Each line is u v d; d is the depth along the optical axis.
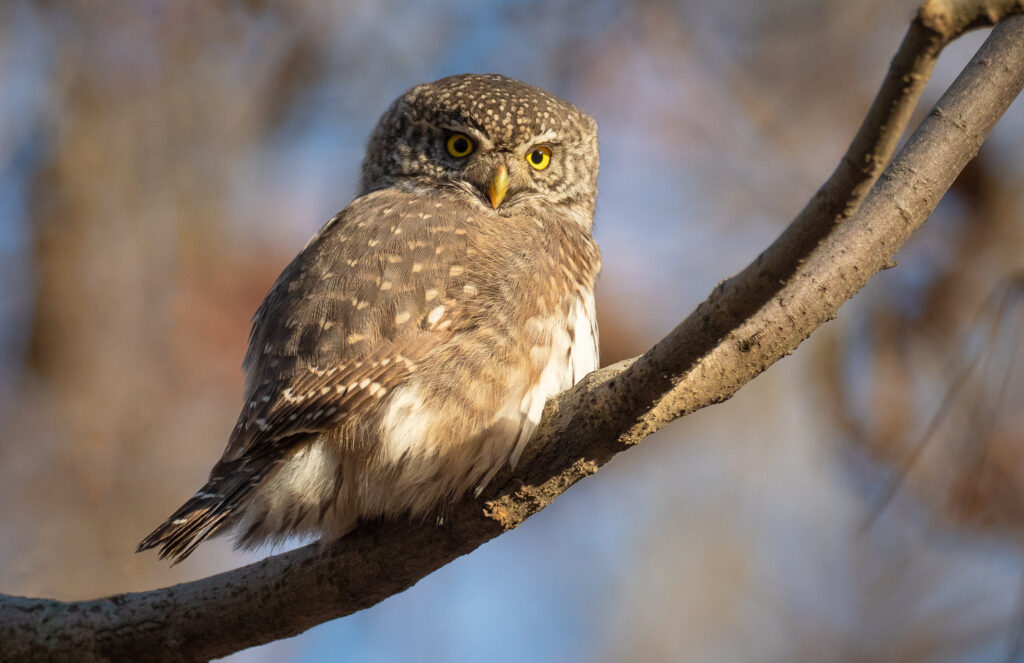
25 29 14.45
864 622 14.50
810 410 14.70
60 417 13.05
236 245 13.84
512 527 7.18
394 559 7.24
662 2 14.79
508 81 10.02
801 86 14.74
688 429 15.57
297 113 14.66
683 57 14.77
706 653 14.72
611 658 14.46
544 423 7.09
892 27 14.72
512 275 7.69
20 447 12.98
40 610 7.29
